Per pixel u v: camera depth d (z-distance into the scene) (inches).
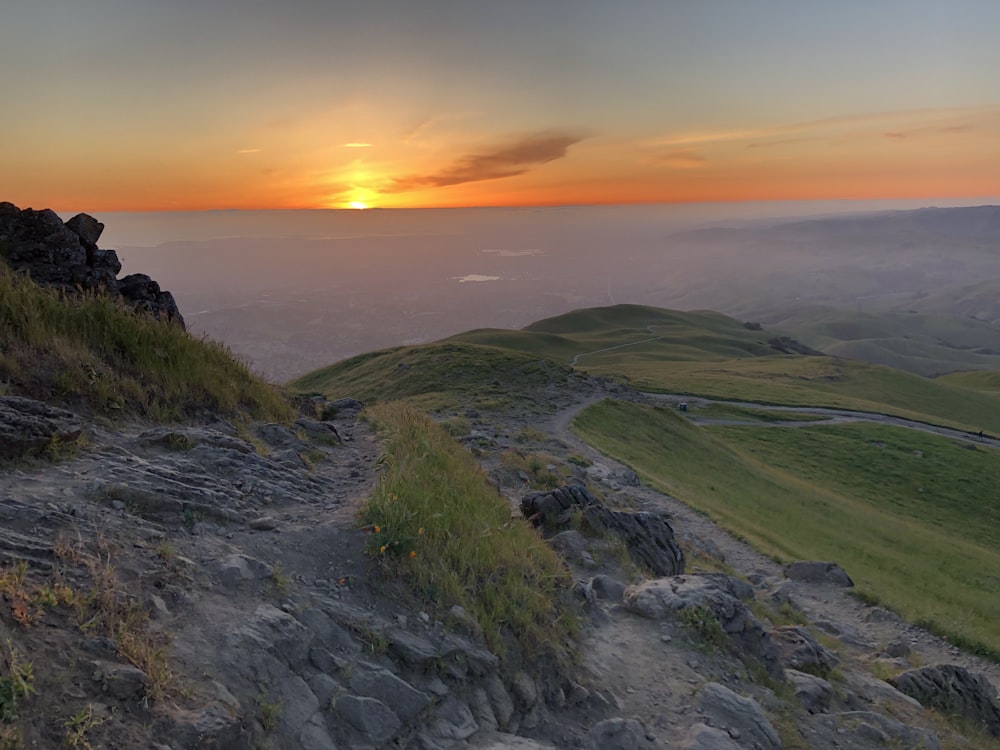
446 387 2378.2
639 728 270.4
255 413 509.7
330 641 229.0
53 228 697.0
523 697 259.8
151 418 402.6
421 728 215.3
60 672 157.6
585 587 415.5
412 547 294.0
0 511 220.2
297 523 305.4
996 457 2827.3
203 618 209.2
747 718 311.6
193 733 159.9
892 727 369.4
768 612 616.1
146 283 727.1
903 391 4731.8
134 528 246.1
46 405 326.3
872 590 923.4
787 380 4594.0
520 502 700.7
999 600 1190.9
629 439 1772.9
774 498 1651.1
